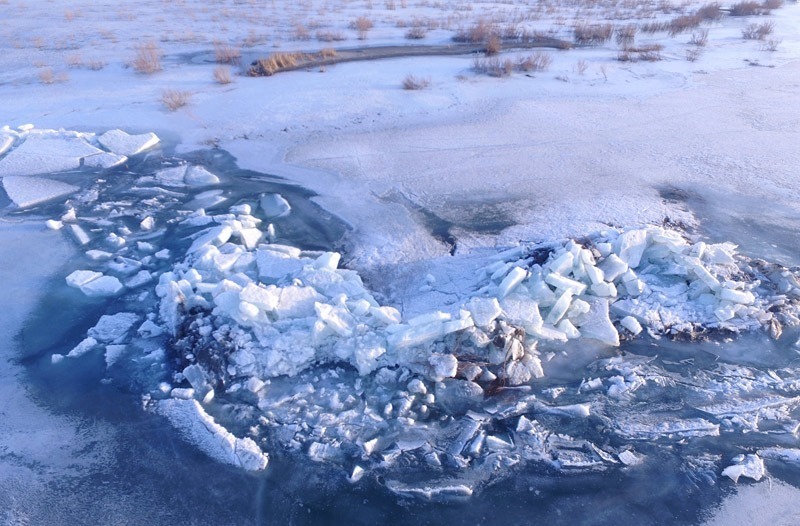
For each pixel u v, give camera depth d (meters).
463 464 6.29
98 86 17.81
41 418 6.75
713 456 6.46
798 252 9.99
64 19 26.67
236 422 6.75
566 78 19.30
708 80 19.53
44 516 5.69
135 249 10.01
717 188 12.15
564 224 10.55
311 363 7.49
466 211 11.11
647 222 10.68
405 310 8.38
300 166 13.02
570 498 5.98
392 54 21.94
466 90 17.89
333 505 5.87
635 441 6.63
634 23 28.14
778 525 5.74
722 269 8.96
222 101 16.69
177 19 27.11
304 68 20.03
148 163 13.12
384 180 12.33
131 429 6.62
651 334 8.12
